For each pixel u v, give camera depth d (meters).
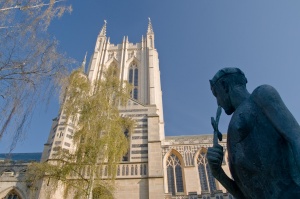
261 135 2.76
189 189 43.06
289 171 2.53
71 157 19.92
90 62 56.03
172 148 48.69
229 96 3.50
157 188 26.00
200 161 47.31
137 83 53.69
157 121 32.66
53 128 34.25
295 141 2.36
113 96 22.81
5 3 11.25
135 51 60.09
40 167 20.19
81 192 18.58
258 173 2.71
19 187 28.64
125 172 27.78
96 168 19.12
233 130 2.97
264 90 2.81
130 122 23.41
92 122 19.80
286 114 2.59
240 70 3.64
